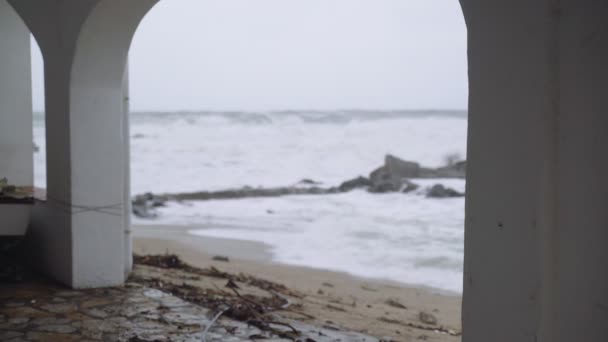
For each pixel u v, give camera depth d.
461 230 13.10
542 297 2.48
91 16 5.25
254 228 13.12
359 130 41.34
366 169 30.88
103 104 5.82
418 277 8.95
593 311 2.46
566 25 2.42
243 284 7.14
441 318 6.64
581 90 2.45
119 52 5.69
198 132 40.25
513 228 2.59
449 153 35.88
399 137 39.41
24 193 6.51
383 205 17.53
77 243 5.80
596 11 2.44
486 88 2.71
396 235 12.46
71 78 5.61
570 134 2.46
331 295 7.42
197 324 4.90
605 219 2.44
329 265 9.61
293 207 17.00
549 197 2.46
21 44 7.01
